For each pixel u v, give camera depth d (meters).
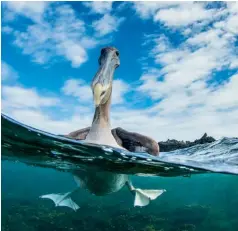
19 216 21.69
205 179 21.81
